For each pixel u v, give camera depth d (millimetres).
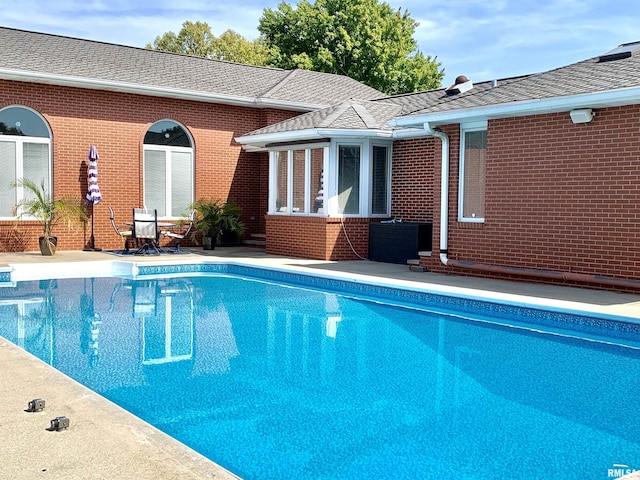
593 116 10164
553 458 4191
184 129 18438
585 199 10352
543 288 10375
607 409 5258
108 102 17016
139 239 17594
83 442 3805
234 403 5344
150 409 5160
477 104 11461
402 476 3895
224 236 18891
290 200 16250
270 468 4008
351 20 38938
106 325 8570
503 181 11633
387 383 6008
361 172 15438
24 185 15086
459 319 9266
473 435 4625
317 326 8664
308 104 19719
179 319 9039
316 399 5480
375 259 15086
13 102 15656
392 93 40125
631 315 7707
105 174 17047
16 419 4199
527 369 6559
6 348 6281
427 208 15047
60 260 14031
